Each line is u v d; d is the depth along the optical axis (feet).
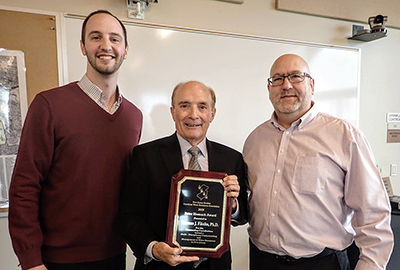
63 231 3.62
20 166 3.44
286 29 7.36
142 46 6.06
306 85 3.95
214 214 3.39
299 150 3.95
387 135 8.76
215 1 6.63
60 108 3.55
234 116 6.99
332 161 3.78
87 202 3.65
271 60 7.20
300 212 3.74
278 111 4.12
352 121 8.18
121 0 5.90
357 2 7.91
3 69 5.17
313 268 3.70
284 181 3.92
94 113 3.74
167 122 6.41
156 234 3.47
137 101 6.13
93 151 3.68
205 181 3.41
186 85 3.67
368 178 3.64
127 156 3.99
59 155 3.59
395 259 5.44
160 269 3.44
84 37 3.71
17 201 3.41
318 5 7.47
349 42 8.07
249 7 6.95
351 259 4.81
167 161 3.61
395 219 5.96
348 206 3.92
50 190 3.67
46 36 5.41
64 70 5.56
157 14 6.18
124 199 3.57
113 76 3.87
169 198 3.39
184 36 6.36
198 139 3.71
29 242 3.39
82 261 3.68
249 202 4.25
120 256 4.09
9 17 5.16
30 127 3.46
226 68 6.80
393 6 8.41
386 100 8.69
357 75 8.11
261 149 4.29
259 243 4.10
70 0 5.57
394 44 8.68
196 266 3.50
